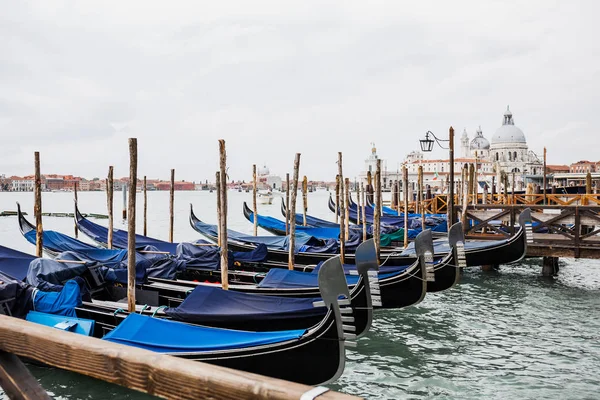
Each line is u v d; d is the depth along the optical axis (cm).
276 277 1162
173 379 223
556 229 1691
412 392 855
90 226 1881
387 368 959
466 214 1952
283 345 696
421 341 1114
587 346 1077
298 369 706
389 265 1502
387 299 1170
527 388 867
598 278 1830
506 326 1225
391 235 1995
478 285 1702
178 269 1275
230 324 882
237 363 701
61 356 260
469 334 1162
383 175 10794
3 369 277
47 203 9019
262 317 870
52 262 1035
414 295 1145
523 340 1119
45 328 276
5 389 274
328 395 189
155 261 1233
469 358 1010
